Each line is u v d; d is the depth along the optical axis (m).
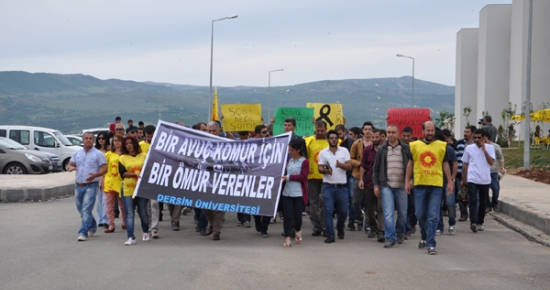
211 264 9.55
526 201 17.27
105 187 13.04
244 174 12.10
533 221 14.28
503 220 15.52
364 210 13.79
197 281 8.41
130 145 11.73
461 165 15.12
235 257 10.16
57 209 16.64
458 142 15.24
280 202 13.73
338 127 15.24
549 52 53.31
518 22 56.62
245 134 16.39
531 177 26.44
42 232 12.73
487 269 9.41
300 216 11.73
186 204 11.98
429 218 10.82
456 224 15.05
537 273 9.17
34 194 18.89
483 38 63.84
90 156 11.91
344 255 10.51
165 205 17.62
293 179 11.51
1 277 8.66
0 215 15.35
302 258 10.19
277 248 11.23
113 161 12.99
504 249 11.36
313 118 19.45
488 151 13.73
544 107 51.19
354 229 13.99
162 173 12.07
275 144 12.18
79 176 11.92
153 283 8.29
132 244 11.46
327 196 12.03
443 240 12.45
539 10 53.72
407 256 10.46
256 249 11.06
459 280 8.62
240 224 14.43
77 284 8.27
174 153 12.22
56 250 10.74
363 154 12.38
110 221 13.08
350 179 14.01
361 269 9.30
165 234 12.96
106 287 8.10
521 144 51.72
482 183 13.64
